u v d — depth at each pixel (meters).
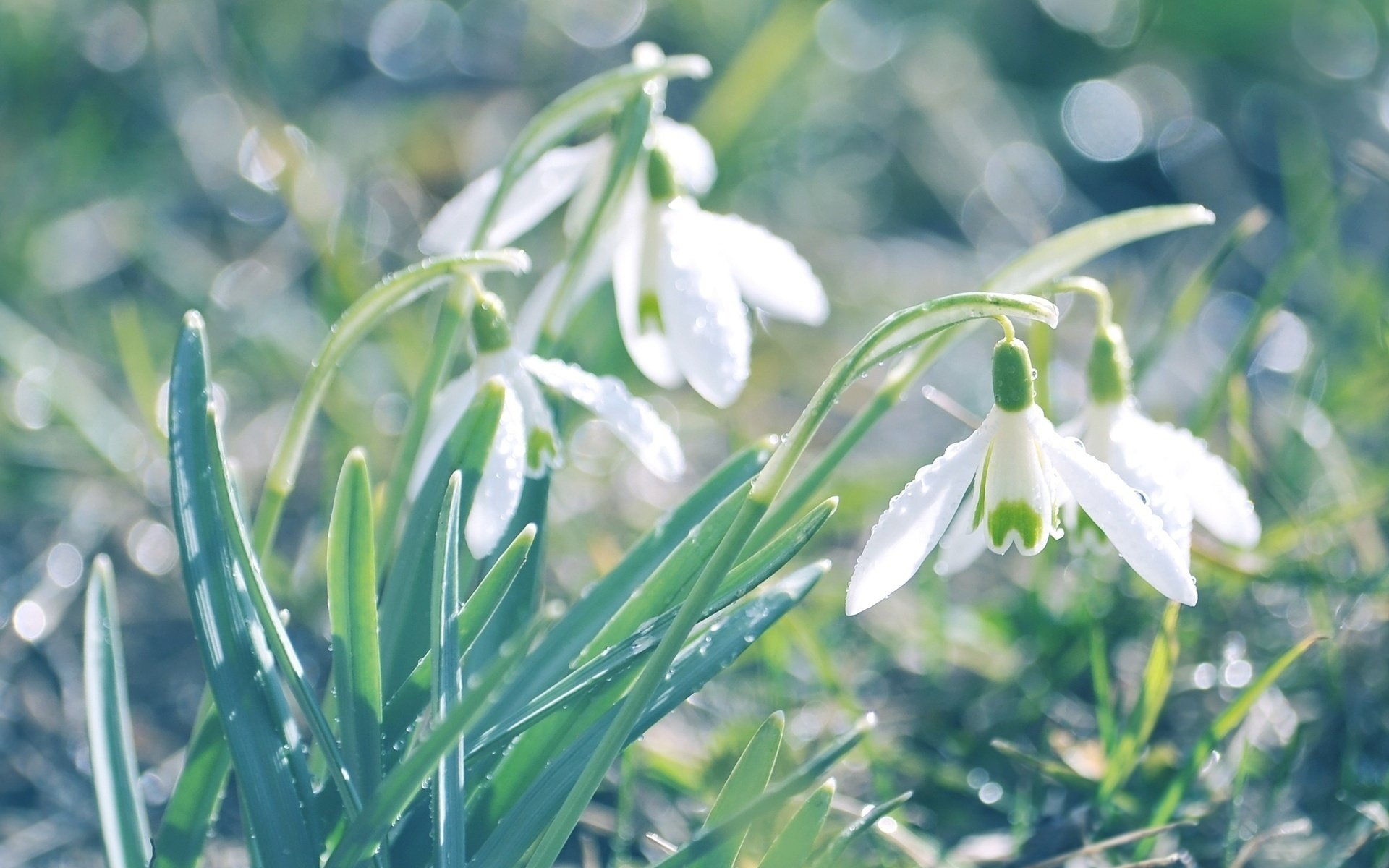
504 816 0.43
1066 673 0.51
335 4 0.98
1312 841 0.47
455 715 0.40
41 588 0.54
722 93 0.76
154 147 0.82
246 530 0.42
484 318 0.44
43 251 0.70
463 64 0.97
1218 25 1.08
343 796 0.41
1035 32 1.11
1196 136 1.01
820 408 0.40
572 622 0.44
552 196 0.47
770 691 0.50
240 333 0.67
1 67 0.79
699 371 0.44
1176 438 0.44
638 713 0.41
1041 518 0.41
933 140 0.96
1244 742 0.46
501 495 0.43
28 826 0.49
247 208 0.79
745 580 0.42
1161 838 0.47
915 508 0.41
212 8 0.88
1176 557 0.41
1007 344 0.41
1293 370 0.71
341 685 0.42
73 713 0.52
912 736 0.50
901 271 0.84
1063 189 0.96
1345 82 1.06
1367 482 0.54
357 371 0.64
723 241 0.45
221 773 0.43
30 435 0.59
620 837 0.46
